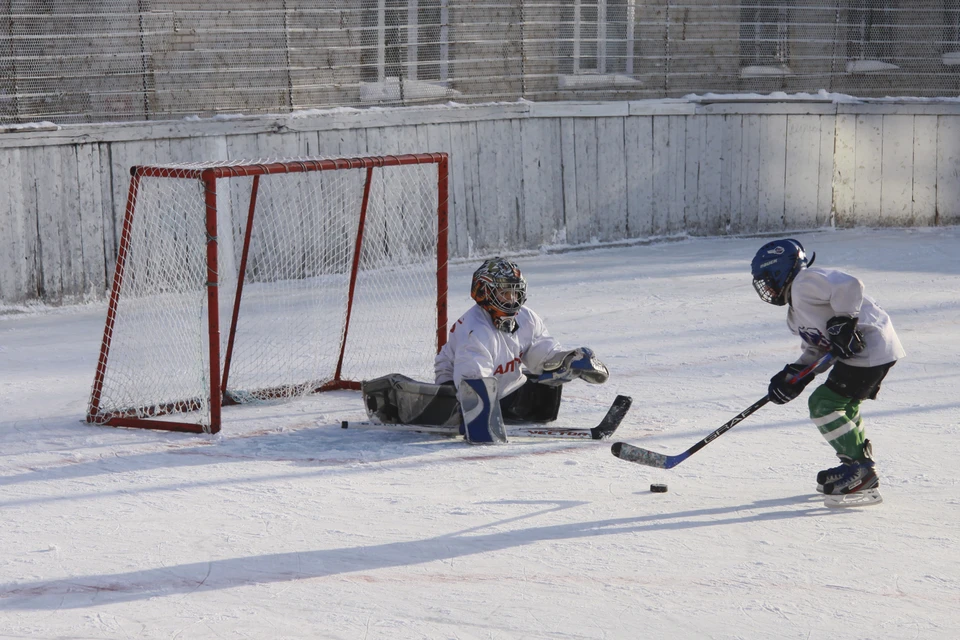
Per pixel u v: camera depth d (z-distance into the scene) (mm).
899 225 26547
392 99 22078
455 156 21922
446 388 9820
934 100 26156
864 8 26312
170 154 18797
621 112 23828
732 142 25141
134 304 15352
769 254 7730
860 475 7688
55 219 17797
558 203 23406
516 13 23297
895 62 26641
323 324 15945
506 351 9977
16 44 18094
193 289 17078
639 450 8078
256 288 19156
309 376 12664
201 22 19859
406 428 10094
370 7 21812
